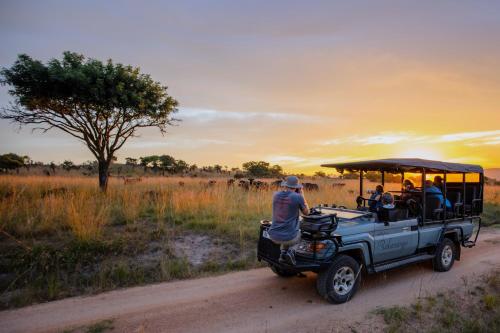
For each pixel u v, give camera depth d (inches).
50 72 536.7
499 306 192.5
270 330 162.6
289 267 188.9
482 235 403.9
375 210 257.0
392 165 245.6
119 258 258.4
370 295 208.7
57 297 198.8
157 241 303.4
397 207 256.1
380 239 217.6
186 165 2426.2
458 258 280.4
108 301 194.5
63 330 160.2
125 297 200.5
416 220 243.9
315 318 175.8
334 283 195.6
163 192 546.9
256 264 267.0
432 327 168.6
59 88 551.8
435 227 259.3
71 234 299.0
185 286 220.4
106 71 589.9
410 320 175.6
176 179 1063.6
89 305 188.7
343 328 165.5
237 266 261.7
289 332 160.7
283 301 197.5
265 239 214.8
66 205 375.9
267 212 445.4
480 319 176.7
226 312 181.8
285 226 186.1
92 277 225.5
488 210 578.6
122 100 576.1
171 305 189.9
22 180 671.1
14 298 192.2
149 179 1030.4
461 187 306.2
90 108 587.8
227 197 527.5
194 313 180.1
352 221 216.5
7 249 259.4
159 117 650.8
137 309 184.1
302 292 211.9
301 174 2167.8
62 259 241.8
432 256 252.1
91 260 248.4
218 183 796.0
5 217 325.7
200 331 160.9
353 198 595.8
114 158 642.8
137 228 336.2
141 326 163.9
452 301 200.1
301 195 191.5
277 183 826.8
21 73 535.2
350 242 201.8
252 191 644.7
